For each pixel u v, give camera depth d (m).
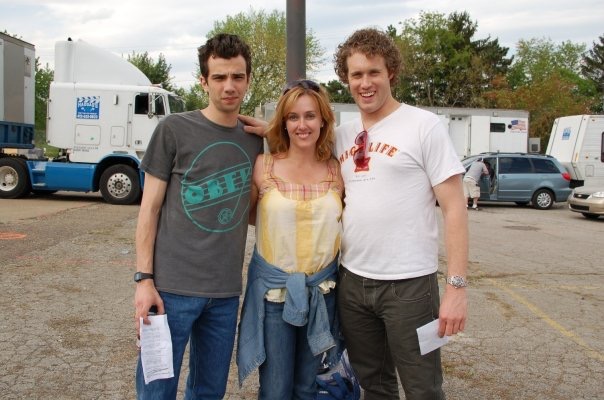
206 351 2.62
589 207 13.48
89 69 13.70
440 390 2.54
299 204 2.53
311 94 2.55
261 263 2.60
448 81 48.19
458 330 2.42
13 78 15.05
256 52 43.38
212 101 2.46
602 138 17.92
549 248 9.33
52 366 3.83
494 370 3.98
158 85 14.22
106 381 3.63
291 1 4.35
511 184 16.30
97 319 4.82
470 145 20.95
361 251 2.53
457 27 54.97
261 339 2.56
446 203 2.45
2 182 14.45
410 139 2.45
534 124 38.03
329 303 2.67
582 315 5.38
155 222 2.47
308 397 2.71
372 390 2.77
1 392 3.44
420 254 2.47
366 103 2.51
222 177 2.48
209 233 2.46
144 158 2.47
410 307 2.46
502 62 55.50
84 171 13.63
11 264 6.79
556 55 62.59
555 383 3.79
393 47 2.51
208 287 2.47
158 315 2.41
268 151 2.69
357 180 2.54
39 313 4.93
